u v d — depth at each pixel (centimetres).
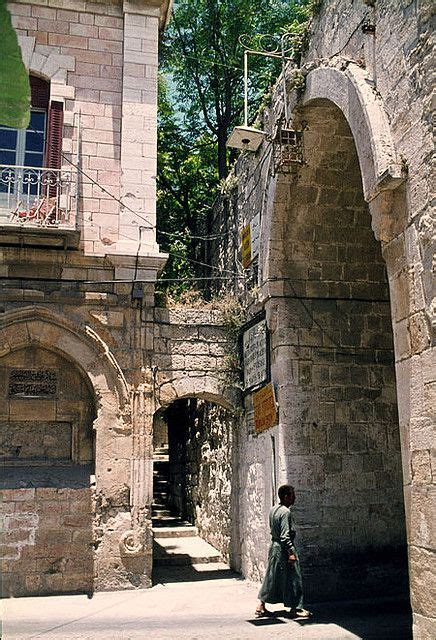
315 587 944
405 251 609
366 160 667
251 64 1962
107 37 1230
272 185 1016
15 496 1048
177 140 2067
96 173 1181
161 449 2556
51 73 1191
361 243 1052
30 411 1110
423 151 582
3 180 1162
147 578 1071
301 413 995
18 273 1116
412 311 591
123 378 1120
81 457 1115
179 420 1898
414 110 602
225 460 1332
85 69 1209
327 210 1019
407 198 607
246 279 1195
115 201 1177
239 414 1202
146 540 1080
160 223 2020
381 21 677
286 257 1037
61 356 1134
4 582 1015
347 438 1005
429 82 574
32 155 1189
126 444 1104
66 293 1120
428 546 550
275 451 1020
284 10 1972
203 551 1373
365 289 1056
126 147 1197
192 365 1183
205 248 1659
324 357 1022
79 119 1185
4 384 1108
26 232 1073
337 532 970
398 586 978
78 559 1052
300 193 1001
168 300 1288
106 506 1078
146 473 1103
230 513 1266
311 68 862
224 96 1992
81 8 1224
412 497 580
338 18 796
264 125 1099
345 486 988
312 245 1040
